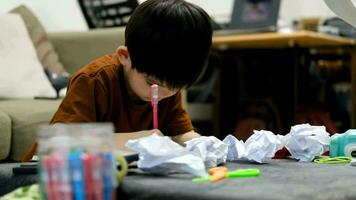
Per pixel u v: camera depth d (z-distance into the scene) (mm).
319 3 3812
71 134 638
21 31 2461
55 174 607
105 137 645
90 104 1233
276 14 3123
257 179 792
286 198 625
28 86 2254
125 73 1264
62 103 1234
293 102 3029
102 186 622
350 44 3047
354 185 732
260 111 3154
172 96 1354
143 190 707
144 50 1063
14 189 857
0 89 2150
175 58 1047
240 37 2797
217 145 984
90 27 2949
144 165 839
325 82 3350
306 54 3197
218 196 645
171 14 1068
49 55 2594
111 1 2779
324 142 1143
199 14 1097
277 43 2941
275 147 1076
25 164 924
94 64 1322
